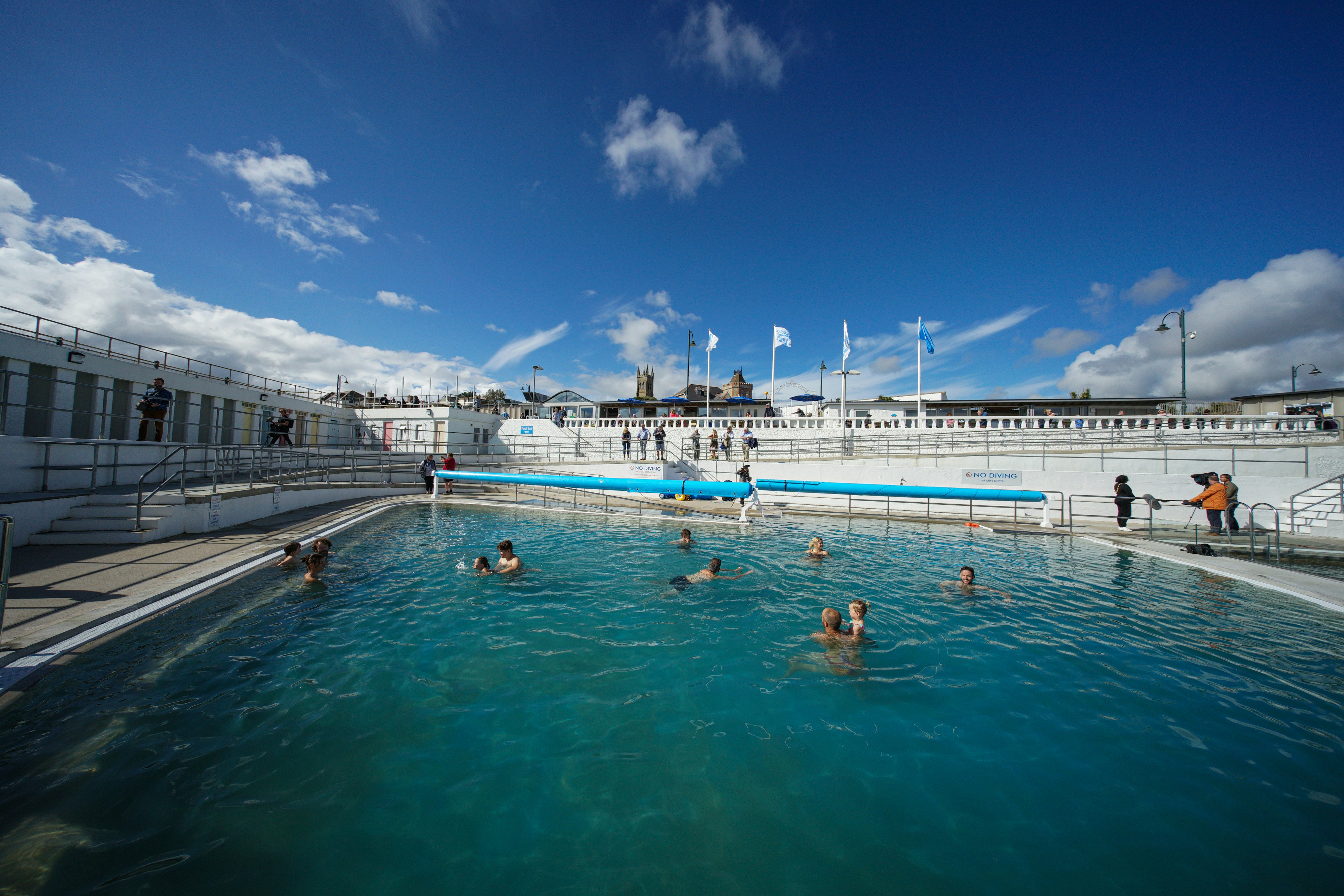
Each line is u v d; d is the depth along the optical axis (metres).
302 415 26.08
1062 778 3.57
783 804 3.28
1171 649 5.89
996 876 2.72
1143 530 13.91
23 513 8.82
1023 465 19.64
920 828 3.09
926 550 11.07
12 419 13.54
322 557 7.91
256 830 2.89
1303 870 2.74
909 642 6.02
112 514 9.78
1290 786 3.48
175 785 3.22
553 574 8.68
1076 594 7.94
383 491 19.23
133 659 4.93
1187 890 2.62
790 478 20.77
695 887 2.62
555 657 5.43
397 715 4.20
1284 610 7.23
